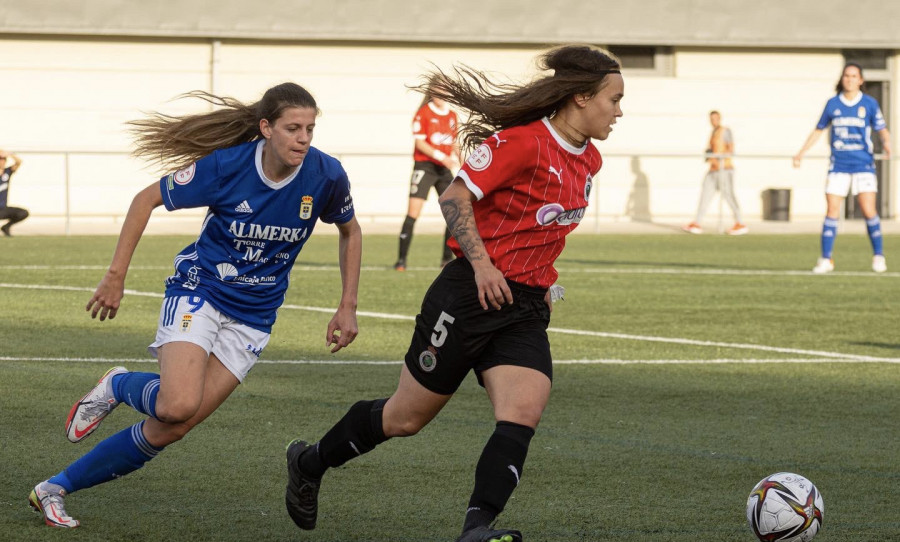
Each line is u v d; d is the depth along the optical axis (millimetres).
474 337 14422
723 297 44188
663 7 90125
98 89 84375
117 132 84750
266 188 15219
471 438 20891
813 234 83250
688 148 93688
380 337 32750
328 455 15172
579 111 14586
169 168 15758
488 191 14328
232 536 15227
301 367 27906
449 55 89688
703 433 21703
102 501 16594
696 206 92750
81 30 81938
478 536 13031
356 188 88688
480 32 87688
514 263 14555
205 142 15289
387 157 88938
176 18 83250
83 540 14812
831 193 53844
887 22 93312
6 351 29078
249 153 15242
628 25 89750
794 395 25562
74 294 41312
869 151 53344
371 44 88438
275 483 17734
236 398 24016
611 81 14508
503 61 90125
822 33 92375
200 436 20641
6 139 83188
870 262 59938
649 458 19719
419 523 15914
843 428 22312
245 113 15320
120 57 84688
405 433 15086
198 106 86062
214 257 15461
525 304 14586
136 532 15242
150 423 15359
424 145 50781
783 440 21234
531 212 14469
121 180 84438
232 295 15508
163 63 85375
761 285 48500
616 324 36812
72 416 15977
